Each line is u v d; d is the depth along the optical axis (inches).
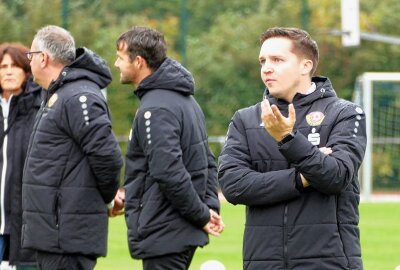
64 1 1477.6
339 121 344.8
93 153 422.3
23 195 431.8
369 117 1528.1
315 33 1867.6
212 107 1920.5
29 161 430.6
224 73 1937.7
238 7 2337.6
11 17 1674.5
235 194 346.6
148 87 433.4
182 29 1610.5
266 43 349.4
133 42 437.4
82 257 429.1
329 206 339.6
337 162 331.6
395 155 1728.6
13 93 484.4
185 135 432.8
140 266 729.0
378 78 1551.4
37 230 424.5
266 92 362.0
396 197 1589.6
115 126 1640.0
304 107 350.0
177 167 421.4
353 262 340.2
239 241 907.4
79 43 1685.5
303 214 339.3
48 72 440.8
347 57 1955.0
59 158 425.4
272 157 347.9
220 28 2048.5
